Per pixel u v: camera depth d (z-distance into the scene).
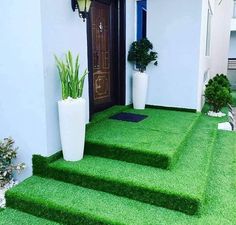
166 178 2.63
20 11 2.71
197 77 4.89
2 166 2.89
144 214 2.33
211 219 2.27
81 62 3.40
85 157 3.14
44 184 2.79
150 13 5.03
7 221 2.45
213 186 2.78
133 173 2.74
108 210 2.37
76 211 2.35
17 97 2.94
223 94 5.14
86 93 3.64
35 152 2.98
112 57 4.93
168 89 5.13
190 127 3.89
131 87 5.29
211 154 3.37
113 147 3.08
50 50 2.82
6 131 3.10
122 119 4.29
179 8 4.79
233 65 12.10
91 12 3.97
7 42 2.85
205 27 5.45
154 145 3.09
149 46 5.01
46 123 2.86
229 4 8.64
